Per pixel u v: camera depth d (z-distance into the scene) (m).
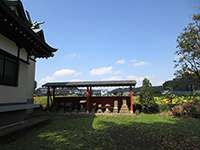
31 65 17.69
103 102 23.55
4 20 8.18
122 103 23.02
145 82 22.95
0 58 9.77
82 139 9.27
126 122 14.85
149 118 17.28
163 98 23.59
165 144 8.63
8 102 10.56
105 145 8.34
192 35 21.84
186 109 19.14
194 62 22.42
